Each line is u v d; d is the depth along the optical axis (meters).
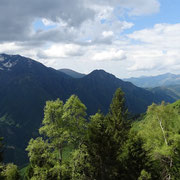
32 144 26.33
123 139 35.53
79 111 27.44
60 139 26.33
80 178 25.56
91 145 25.86
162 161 29.03
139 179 24.83
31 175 38.75
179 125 32.75
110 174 26.48
